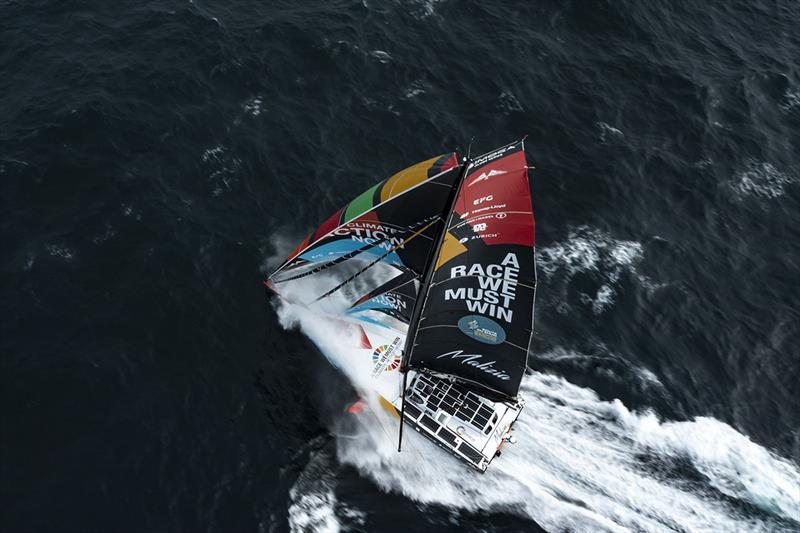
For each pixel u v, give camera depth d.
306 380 44.69
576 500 41.28
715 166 60.91
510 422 42.56
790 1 77.56
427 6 68.62
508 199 35.69
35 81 56.78
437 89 62.25
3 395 41.50
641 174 59.16
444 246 38.78
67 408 41.66
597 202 56.81
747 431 45.19
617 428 44.44
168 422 42.03
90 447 40.44
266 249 50.38
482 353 40.03
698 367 48.28
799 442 45.03
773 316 51.81
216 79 59.53
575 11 70.56
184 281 47.88
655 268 53.31
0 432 40.25
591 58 67.25
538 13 70.06
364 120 59.12
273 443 42.03
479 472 41.50
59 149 52.84
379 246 43.12
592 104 63.47
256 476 40.69
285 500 40.00
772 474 43.09
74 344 44.12
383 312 46.38
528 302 37.38
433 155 57.78
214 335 45.97
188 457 40.88
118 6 63.53
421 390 43.53
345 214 42.94
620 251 53.88
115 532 37.72
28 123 53.94
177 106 57.16
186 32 62.19
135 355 44.38
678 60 68.56
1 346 43.31
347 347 45.94
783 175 61.16
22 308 45.03
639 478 42.34
